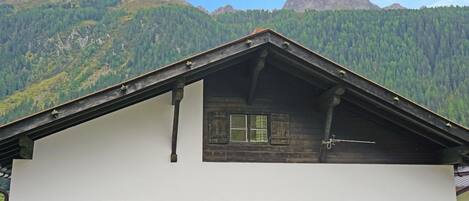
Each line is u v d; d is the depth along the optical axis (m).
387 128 9.09
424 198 8.77
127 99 7.80
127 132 8.05
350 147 8.85
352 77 7.89
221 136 8.41
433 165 8.98
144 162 7.99
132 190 7.84
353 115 9.05
